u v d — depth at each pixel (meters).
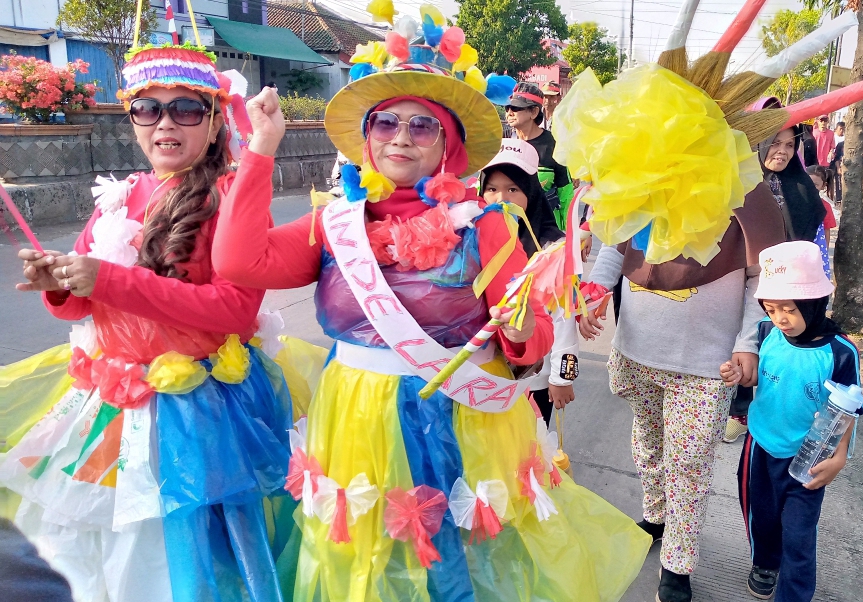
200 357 1.98
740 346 2.32
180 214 1.85
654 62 1.39
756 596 2.57
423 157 1.73
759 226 2.25
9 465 1.98
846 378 2.23
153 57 1.92
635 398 2.66
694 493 2.42
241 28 20.75
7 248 6.89
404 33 1.78
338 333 1.76
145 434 1.86
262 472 1.96
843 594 2.59
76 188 8.60
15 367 2.43
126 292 1.72
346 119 1.90
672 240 1.34
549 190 4.09
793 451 2.30
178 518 1.80
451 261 1.67
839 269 5.28
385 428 1.68
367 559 1.65
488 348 1.81
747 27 1.33
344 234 1.68
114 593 1.80
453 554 1.71
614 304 2.70
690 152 1.32
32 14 14.57
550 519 1.87
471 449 1.71
